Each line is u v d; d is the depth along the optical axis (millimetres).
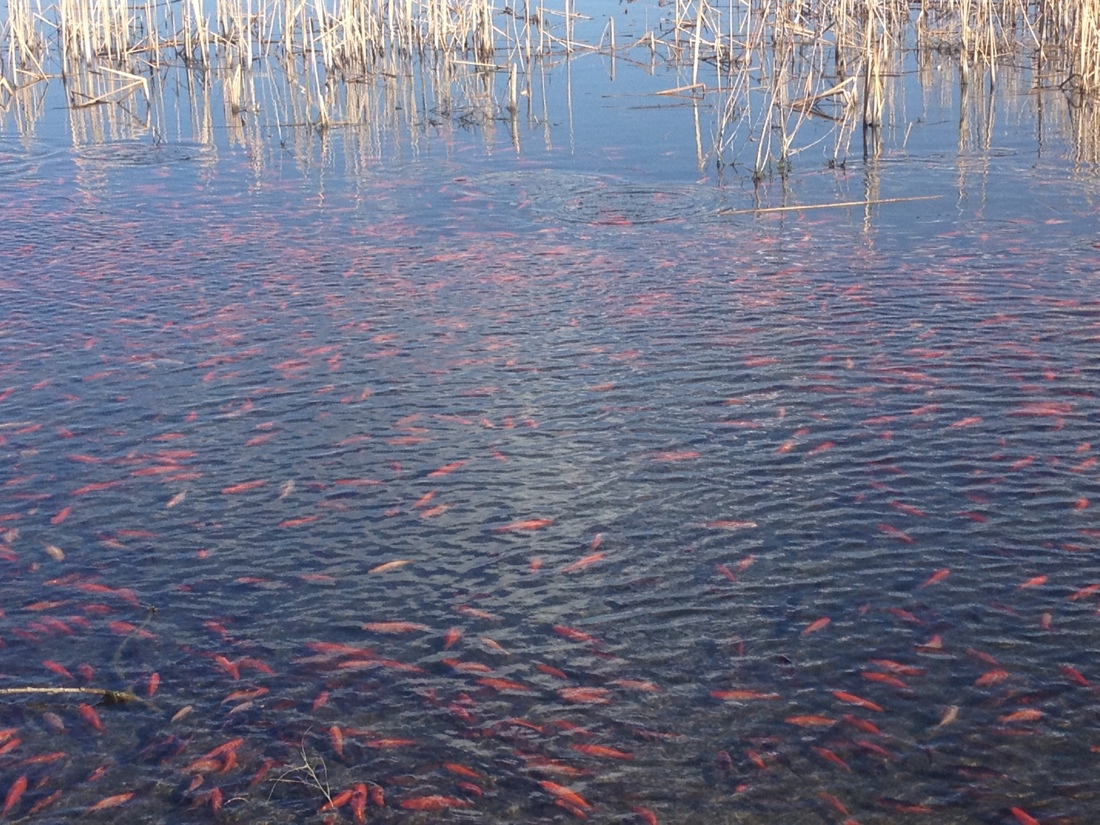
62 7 24250
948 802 5062
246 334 10297
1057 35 22609
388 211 14273
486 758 5438
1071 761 5250
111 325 10555
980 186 14414
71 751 5531
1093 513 7105
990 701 5641
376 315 10695
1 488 7816
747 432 8281
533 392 9023
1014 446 7906
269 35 26031
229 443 8367
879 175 15219
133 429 8602
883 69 20156
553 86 22375
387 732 5617
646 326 10266
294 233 13414
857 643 6098
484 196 14891
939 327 9953
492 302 10984
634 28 28016
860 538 6992
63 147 18203
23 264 12352
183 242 13117
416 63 25219
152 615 6523
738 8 23578
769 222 13398
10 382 9367
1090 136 16562
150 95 22391
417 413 8734
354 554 7047
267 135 18844
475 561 6938
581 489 7648
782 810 5074
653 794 5195
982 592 6445
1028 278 11055
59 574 6902
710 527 7180
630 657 6078
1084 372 8922
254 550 7113
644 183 15391
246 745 5551
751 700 5738
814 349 9617
